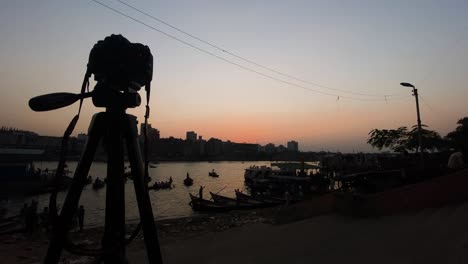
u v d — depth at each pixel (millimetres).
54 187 3443
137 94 3957
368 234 10094
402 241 8648
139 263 12711
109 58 3781
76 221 26047
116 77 3811
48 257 3355
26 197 55406
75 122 3660
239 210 32312
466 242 7234
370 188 17594
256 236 14070
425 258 7254
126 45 3883
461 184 10070
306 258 9328
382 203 11891
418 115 30578
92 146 3723
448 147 52375
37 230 22391
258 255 10758
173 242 16625
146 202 3760
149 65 4062
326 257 9016
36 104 3465
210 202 38688
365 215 12281
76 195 3516
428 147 54062
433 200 10539
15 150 89000
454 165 15305
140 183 3801
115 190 3801
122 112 3916
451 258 6812
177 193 62031
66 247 3402
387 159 42406
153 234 3713
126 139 3906
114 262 3768
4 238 19703
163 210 42000
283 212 17828
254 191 59781
